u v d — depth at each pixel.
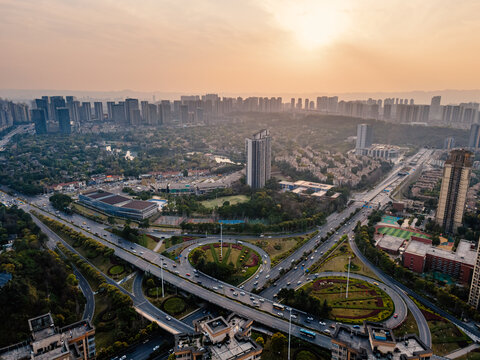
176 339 188.88
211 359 171.88
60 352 175.00
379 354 177.38
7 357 178.12
